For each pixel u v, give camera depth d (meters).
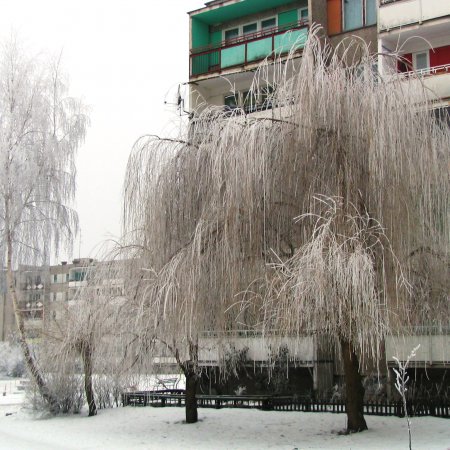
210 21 28.34
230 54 25.97
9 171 23.25
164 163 14.59
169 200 14.46
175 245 14.38
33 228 23.69
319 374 19.50
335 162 13.27
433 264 14.23
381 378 18.31
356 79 13.61
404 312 12.84
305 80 13.20
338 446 12.98
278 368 20.27
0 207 23.30
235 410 19.33
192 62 27.14
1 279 24.61
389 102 12.84
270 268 13.30
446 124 14.29
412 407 16.59
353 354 14.47
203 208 14.05
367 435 14.02
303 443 13.70
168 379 23.06
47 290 24.20
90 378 19.77
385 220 12.93
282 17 26.77
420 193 13.28
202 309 13.59
